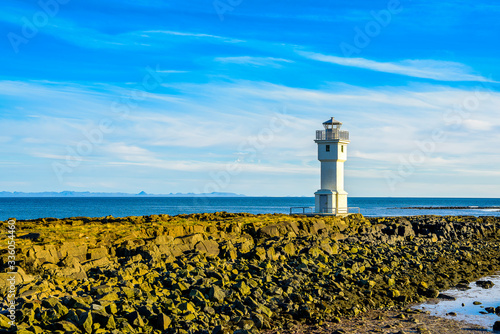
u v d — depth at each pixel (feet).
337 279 68.54
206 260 69.31
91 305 45.65
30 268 56.08
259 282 61.82
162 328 45.24
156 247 70.44
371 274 72.95
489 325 54.03
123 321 44.39
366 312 58.03
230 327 48.21
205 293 54.70
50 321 42.78
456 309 60.54
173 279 57.21
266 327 50.34
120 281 54.80
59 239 73.00
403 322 54.39
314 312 55.36
